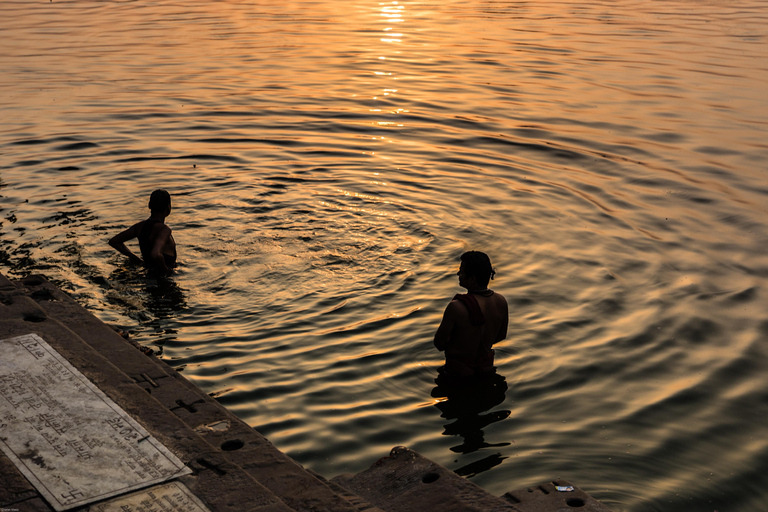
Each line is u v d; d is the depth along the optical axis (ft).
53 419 10.77
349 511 9.43
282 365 17.79
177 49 60.90
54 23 73.87
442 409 16.29
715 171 33.53
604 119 41.88
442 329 17.74
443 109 43.70
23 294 14.97
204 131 38.70
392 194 30.27
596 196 30.53
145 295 21.26
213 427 11.35
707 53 60.64
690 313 20.85
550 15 83.56
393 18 79.87
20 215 26.94
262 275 22.75
